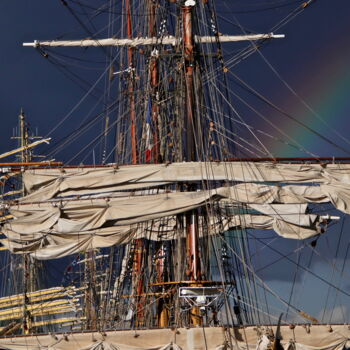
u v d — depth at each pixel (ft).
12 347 343.05
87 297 578.66
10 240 378.94
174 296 363.76
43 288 575.79
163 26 483.92
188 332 333.62
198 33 411.54
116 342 337.31
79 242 387.96
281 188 375.66
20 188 452.76
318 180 385.29
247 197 371.35
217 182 383.65
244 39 465.47
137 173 376.27
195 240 360.69
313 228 371.15
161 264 459.32
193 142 389.39
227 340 328.08
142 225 433.48
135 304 439.63
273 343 327.88
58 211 371.15
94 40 503.20
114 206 368.48
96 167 383.24
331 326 343.87
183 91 401.29
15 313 551.59
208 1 413.80
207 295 338.95
